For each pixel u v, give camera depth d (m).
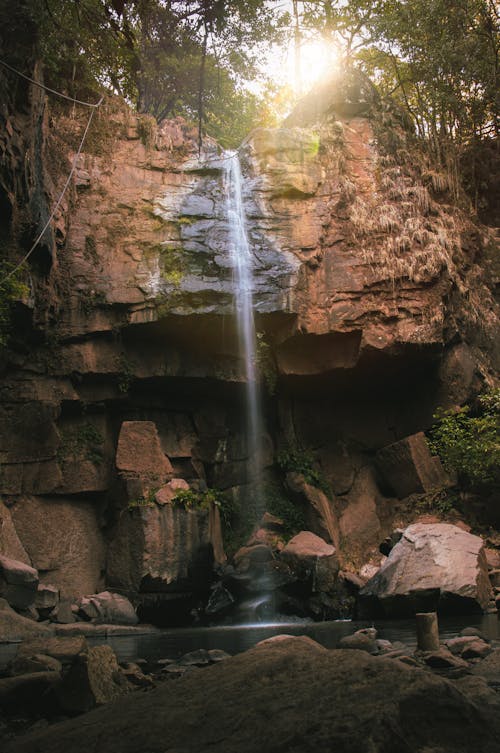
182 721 3.32
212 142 21.58
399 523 19.23
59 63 19.38
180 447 20.11
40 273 17.09
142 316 18.70
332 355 20.12
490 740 3.00
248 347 19.75
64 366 18.34
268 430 21.55
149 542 16.34
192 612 16.30
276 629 13.34
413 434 21.22
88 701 4.79
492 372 20.84
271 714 3.19
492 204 25.22
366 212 20.69
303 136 21.28
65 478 17.92
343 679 3.42
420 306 19.81
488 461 17.34
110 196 19.56
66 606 15.40
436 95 23.53
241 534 19.98
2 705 5.09
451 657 6.14
